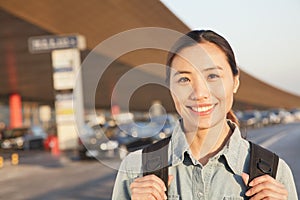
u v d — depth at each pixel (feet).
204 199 4.44
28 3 53.36
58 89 62.08
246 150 4.53
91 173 37.81
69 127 62.69
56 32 64.90
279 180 4.42
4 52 75.20
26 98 143.84
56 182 33.65
